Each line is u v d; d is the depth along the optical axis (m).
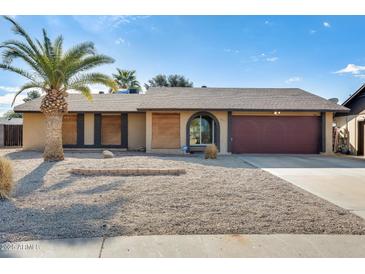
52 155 12.54
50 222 4.82
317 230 4.61
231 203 6.08
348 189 7.76
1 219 4.94
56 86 12.84
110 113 19.16
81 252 3.83
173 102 18.08
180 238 4.27
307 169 11.41
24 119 19.16
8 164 6.55
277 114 18.17
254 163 13.14
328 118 18.03
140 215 5.23
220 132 17.91
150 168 9.73
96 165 10.96
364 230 4.63
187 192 6.96
